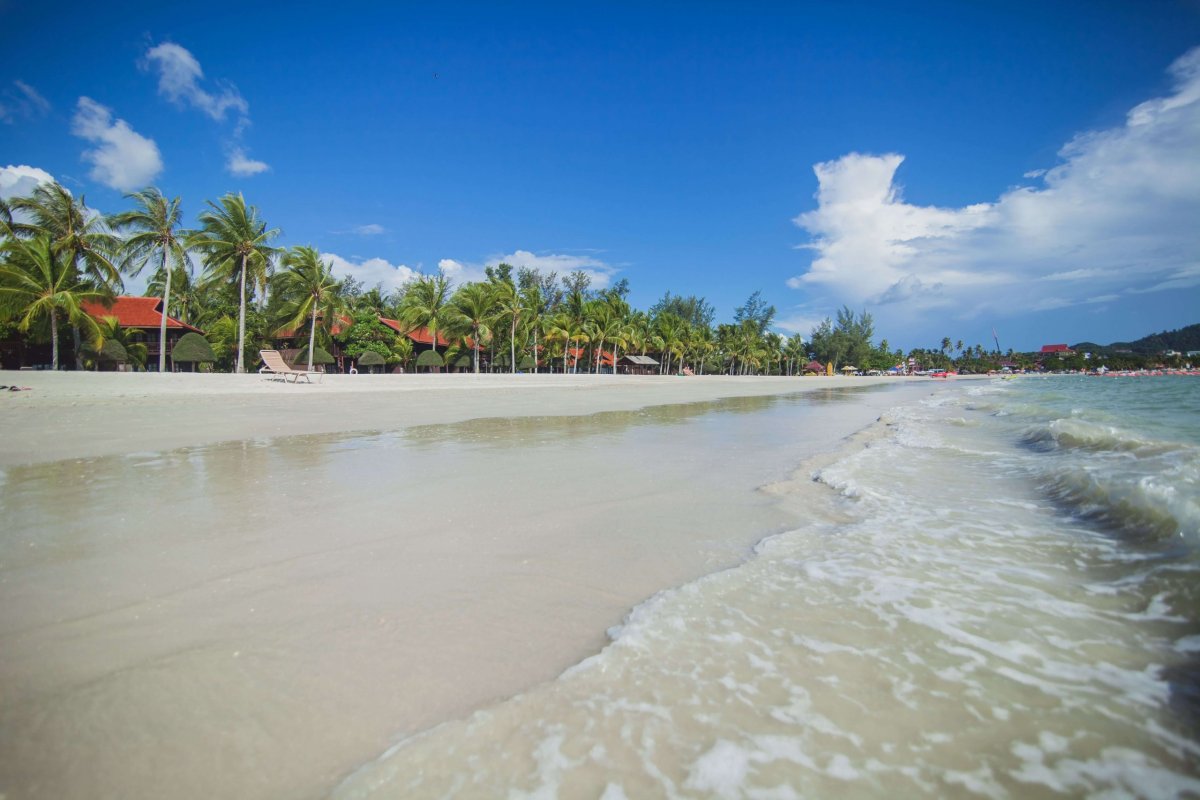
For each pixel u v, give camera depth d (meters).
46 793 1.79
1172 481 5.41
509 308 45.03
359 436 9.85
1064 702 2.30
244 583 3.40
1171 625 2.95
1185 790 1.82
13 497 5.35
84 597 3.17
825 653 2.68
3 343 28.95
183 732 2.08
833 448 9.17
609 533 4.53
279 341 44.38
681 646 2.72
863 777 1.88
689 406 18.98
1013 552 4.12
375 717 2.18
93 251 27.64
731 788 1.82
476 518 4.85
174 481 6.07
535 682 2.42
